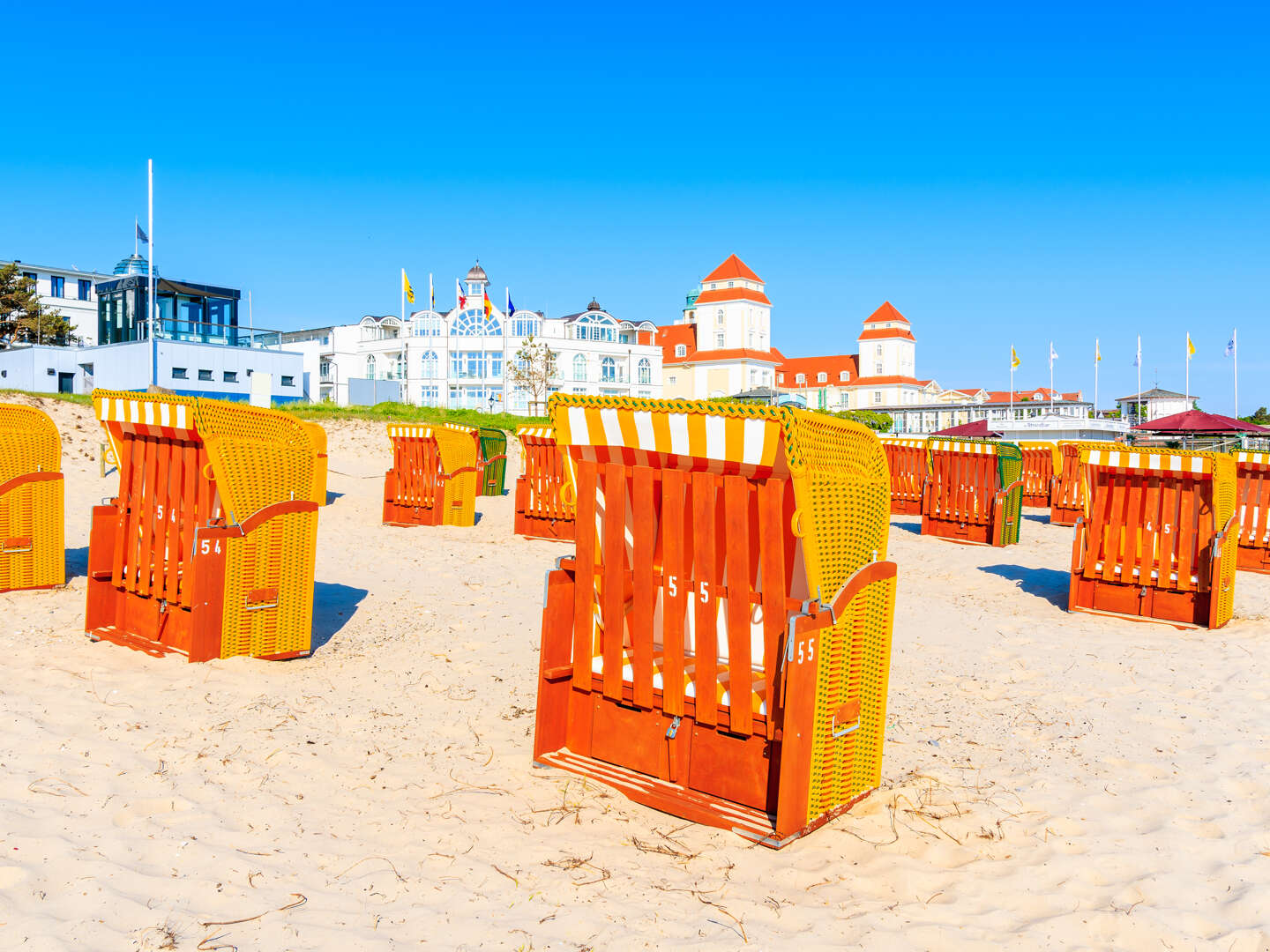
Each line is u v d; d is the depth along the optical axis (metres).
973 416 73.44
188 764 4.43
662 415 3.99
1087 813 4.22
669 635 4.16
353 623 7.88
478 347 76.94
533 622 8.16
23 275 55.69
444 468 15.52
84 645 6.55
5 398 20.56
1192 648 7.64
